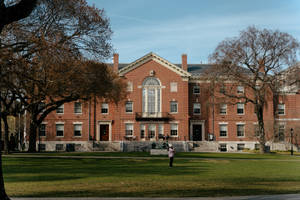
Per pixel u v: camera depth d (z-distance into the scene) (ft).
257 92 156.87
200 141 194.59
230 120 207.10
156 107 201.98
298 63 148.87
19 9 40.19
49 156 124.57
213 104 162.91
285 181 62.34
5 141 136.56
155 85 203.00
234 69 152.46
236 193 47.52
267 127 192.44
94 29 99.30
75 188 51.70
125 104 201.77
